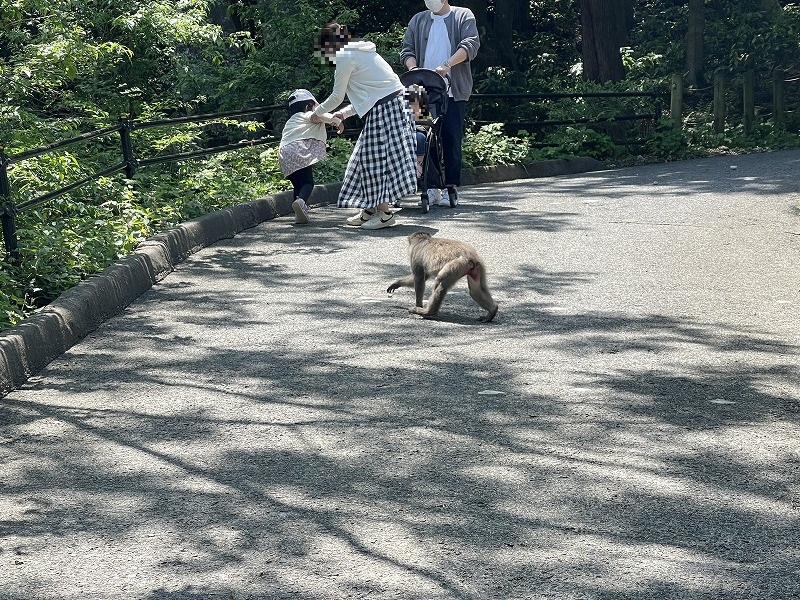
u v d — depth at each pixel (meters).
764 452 3.77
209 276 6.65
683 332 5.31
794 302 5.86
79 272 6.11
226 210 8.13
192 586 2.86
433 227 8.27
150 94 12.66
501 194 10.34
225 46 14.39
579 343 5.14
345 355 4.99
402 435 3.97
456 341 5.21
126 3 11.82
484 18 18.48
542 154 13.32
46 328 4.92
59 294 5.85
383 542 3.10
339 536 3.14
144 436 3.99
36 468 3.71
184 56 13.51
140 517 3.30
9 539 3.16
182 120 8.90
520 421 4.10
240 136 13.73
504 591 2.81
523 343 5.16
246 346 5.15
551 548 3.05
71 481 3.59
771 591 2.81
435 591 2.81
